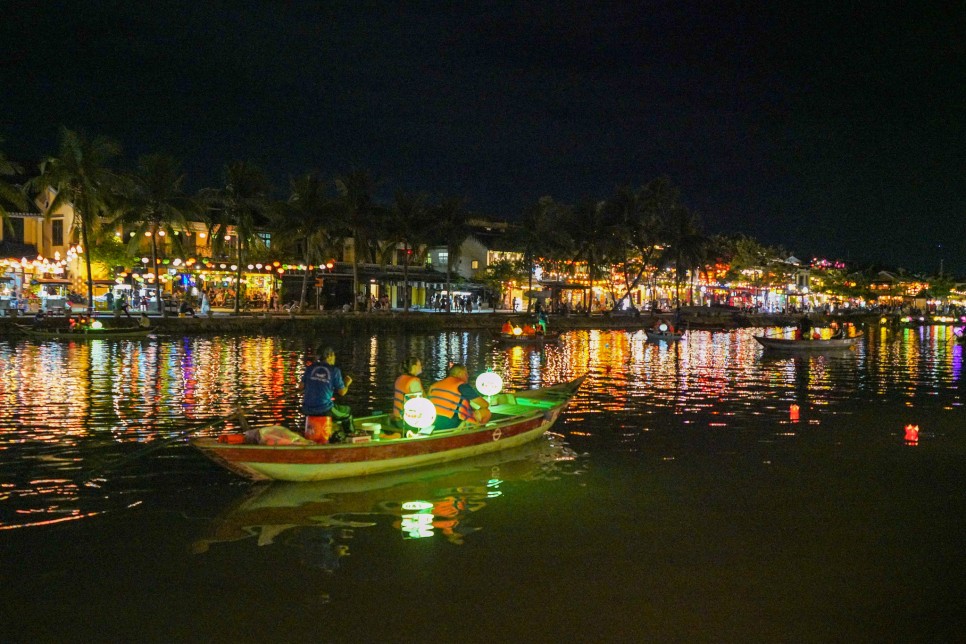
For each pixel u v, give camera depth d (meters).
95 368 29.16
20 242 60.12
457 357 38.56
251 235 60.03
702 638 7.43
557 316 75.69
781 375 31.08
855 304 146.12
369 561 9.20
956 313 132.75
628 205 84.12
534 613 7.89
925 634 7.58
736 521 10.90
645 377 29.78
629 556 9.48
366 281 73.75
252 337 48.59
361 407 21.05
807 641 7.41
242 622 7.64
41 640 7.29
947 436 17.22
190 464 13.55
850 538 10.23
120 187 51.16
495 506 11.43
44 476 12.75
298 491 12.00
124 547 9.58
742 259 114.62
